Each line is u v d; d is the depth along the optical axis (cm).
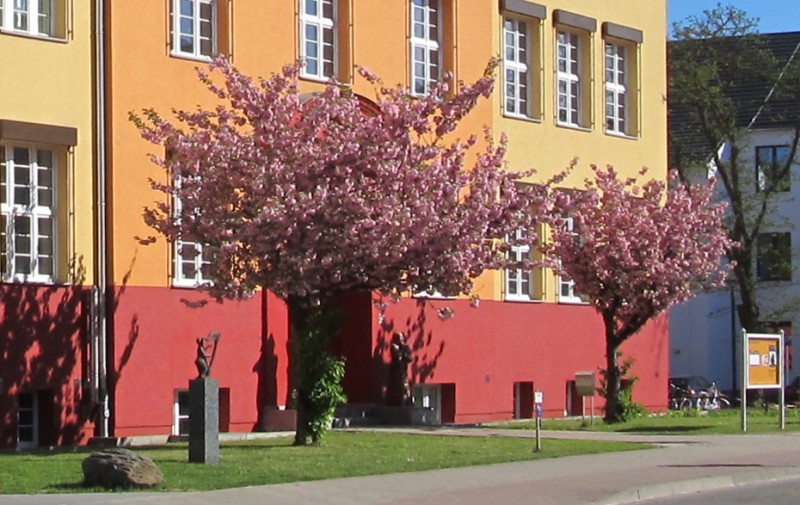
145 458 1770
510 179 2544
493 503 1700
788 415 3778
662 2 3956
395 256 2311
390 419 3081
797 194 5456
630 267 3120
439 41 3316
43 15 2591
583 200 3136
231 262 2359
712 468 2120
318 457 2183
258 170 2308
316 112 2380
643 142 3869
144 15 2706
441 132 2459
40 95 2542
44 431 2552
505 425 3195
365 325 3130
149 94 2708
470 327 3356
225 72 2414
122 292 2647
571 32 3694
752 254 4597
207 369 2131
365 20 3116
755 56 4616
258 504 1628
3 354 2462
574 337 3662
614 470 2080
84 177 2605
